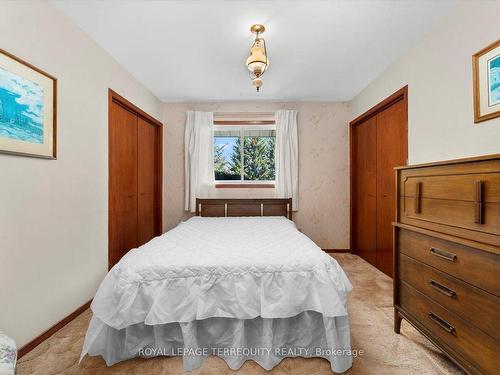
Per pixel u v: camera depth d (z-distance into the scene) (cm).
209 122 368
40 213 162
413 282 150
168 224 378
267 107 373
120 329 135
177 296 138
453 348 119
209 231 235
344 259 339
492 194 101
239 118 377
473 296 109
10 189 142
